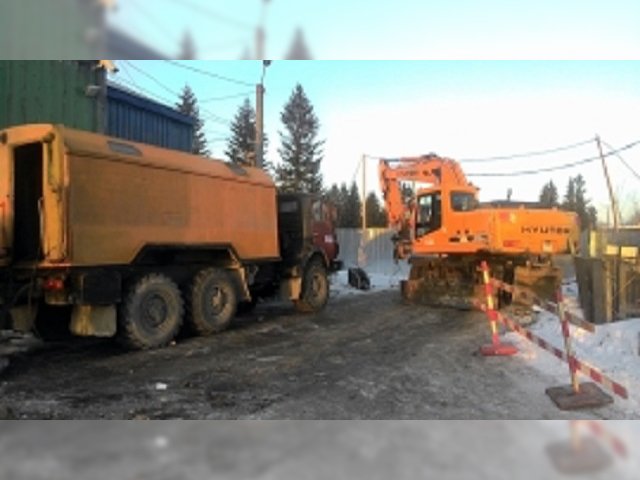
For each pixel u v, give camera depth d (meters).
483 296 11.98
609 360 7.04
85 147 7.23
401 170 15.37
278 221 12.17
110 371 6.70
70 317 7.63
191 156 9.16
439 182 14.49
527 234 12.13
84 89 11.98
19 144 7.21
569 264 18.11
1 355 7.53
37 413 4.93
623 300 10.17
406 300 13.78
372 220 52.28
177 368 6.87
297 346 8.32
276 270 12.00
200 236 9.02
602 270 10.12
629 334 8.01
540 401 5.44
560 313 5.91
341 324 10.51
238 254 9.89
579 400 5.27
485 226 12.11
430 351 7.92
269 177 10.94
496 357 7.43
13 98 10.42
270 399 5.50
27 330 7.54
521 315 11.19
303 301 12.09
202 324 9.12
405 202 15.52
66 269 7.05
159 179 8.30
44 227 7.05
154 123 15.21
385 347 8.23
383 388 5.93
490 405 5.29
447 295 12.90
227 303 9.66
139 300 7.96
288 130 48.75
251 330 9.80
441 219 12.91
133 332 7.87
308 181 48.12
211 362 7.21
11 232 7.29
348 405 5.27
